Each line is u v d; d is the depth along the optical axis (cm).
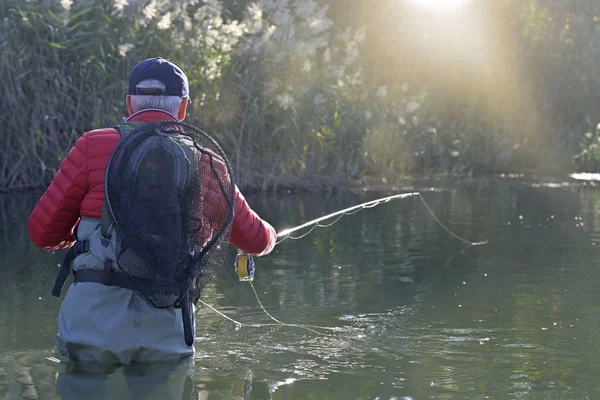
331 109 1212
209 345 353
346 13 1631
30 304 424
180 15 1106
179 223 312
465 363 327
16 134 1029
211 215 327
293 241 664
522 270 534
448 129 1495
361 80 1310
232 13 1355
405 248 629
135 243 308
